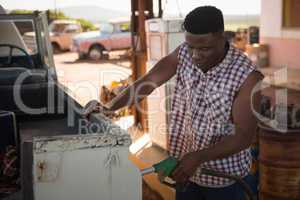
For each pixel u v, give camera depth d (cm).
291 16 863
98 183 188
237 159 224
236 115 208
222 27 201
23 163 209
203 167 221
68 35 2197
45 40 420
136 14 684
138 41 679
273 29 900
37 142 181
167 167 201
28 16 403
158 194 379
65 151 183
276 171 367
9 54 402
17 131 261
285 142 360
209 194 231
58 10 2373
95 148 186
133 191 192
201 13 197
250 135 205
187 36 201
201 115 221
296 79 709
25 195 206
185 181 208
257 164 375
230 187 228
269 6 906
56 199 185
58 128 267
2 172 243
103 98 652
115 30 1872
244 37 1107
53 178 184
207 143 222
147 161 518
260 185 379
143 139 617
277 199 371
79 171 186
